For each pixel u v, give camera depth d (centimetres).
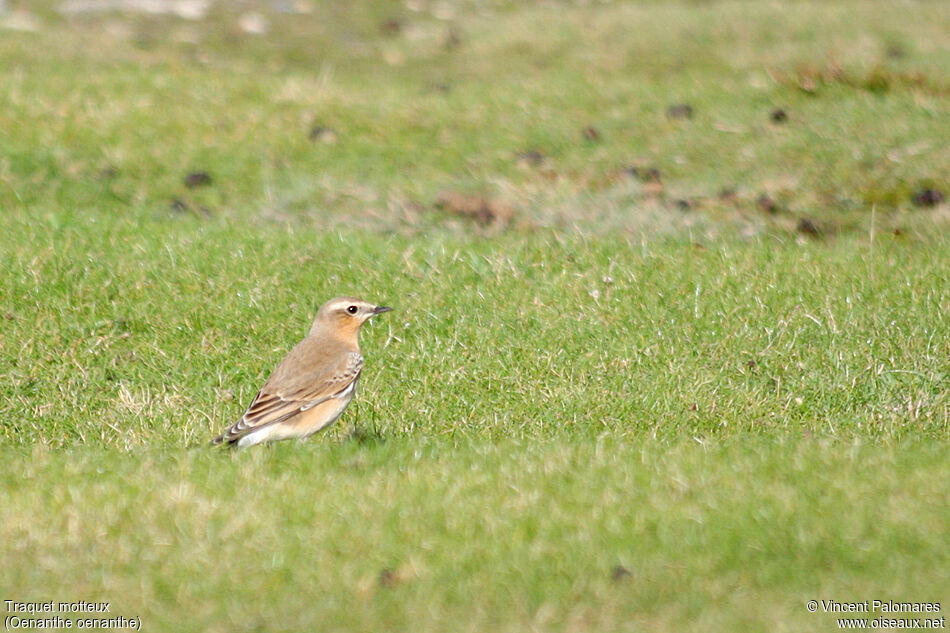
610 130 2322
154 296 1584
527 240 1812
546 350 1464
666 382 1382
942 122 2262
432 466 1131
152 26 3250
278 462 1145
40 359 1426
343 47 3145
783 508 1013
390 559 954
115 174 2120
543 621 868
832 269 1672
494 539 973
